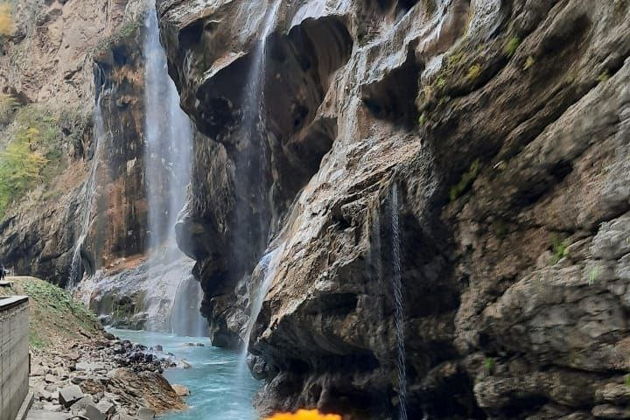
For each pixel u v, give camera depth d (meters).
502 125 6.30
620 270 4.99
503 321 6.44
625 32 4.99
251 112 20.02
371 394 9.72
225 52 19.31
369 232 8.75
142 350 21.31
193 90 20.67
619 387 5.17
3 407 7.20
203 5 19.83
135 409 11.85
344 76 13.77
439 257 7.63
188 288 33.91
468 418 7.82
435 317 7.93
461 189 6.93
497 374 6.72
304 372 11.88
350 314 9.35
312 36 15.90
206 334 31.80
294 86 17.52
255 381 16.30
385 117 11.61
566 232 5.69
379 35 13.20
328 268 9.61
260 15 19.02
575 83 5.51
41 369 13.36
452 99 6.92
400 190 7.96
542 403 6.27
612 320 5.16
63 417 9.23
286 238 14.07
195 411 12.55
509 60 6.27
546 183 5.90
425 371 8.35
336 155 12.46
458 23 9.42
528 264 6.14
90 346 19.58
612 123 5.07
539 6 5.88
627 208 4.99
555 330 5.77
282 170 18.80
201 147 26.08
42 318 20.16
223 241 24.81
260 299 13.76
